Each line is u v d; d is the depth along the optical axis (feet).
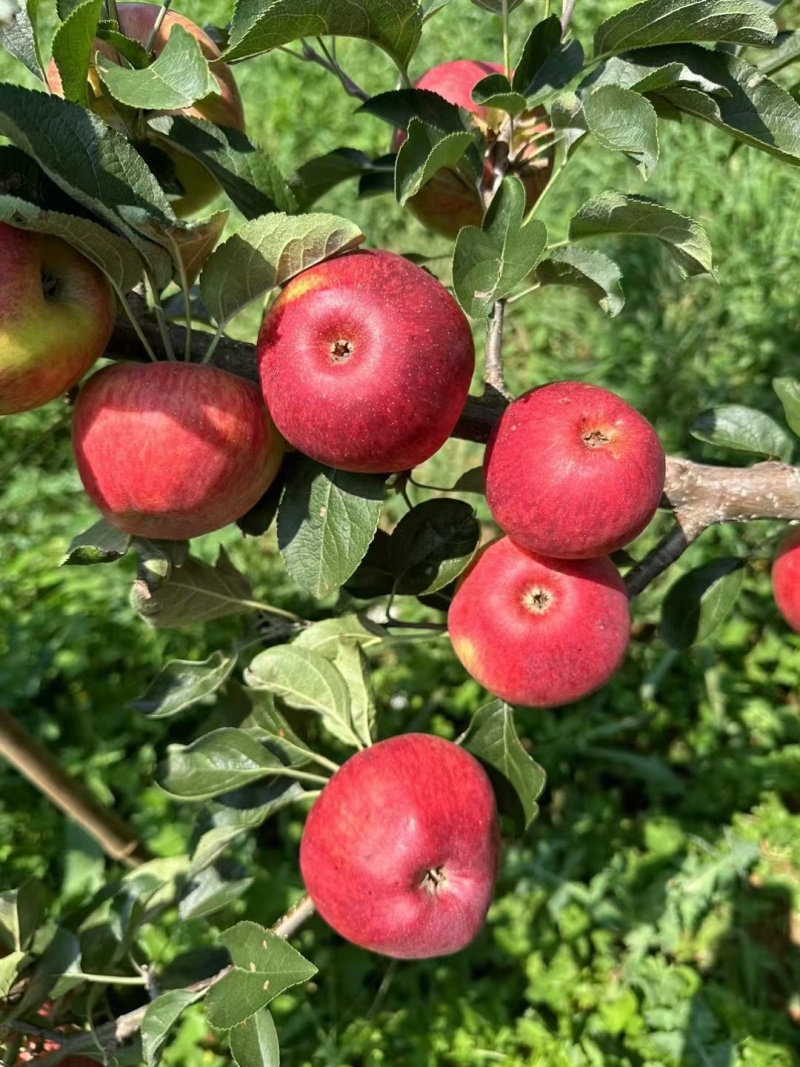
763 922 2.23
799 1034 2.03
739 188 3.17
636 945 2.12
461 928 1.16
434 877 1.15
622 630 1.15
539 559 1.13
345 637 1.31
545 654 1.12
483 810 1.16
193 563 1.24
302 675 1.29
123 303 0.99
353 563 1.03
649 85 1.10
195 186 1.23
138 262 0.96
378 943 1.14
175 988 1.30
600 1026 2.03
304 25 1.03
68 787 1.87
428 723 2.43
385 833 1.10
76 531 2.83
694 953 2.15
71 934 1.28
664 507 1.24
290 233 0.95
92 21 0.87
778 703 2.48
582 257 1.10
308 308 0.96
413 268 1.00
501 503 1.05
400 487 1.21
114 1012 1.43
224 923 2.13
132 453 0.95
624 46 1.12
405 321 0.94
